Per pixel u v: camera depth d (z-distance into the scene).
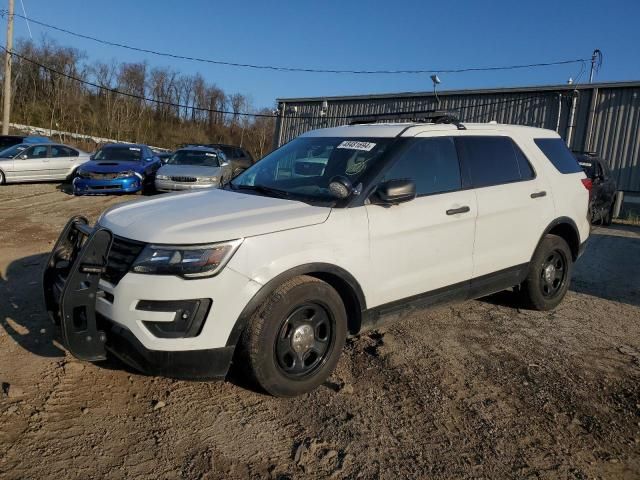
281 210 3.61
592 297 6.27
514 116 21.64
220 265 3.18
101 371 3.81
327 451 3.02
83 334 3.26
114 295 3.21
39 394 3.45
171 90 67.88
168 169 14.52
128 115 60.53
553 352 4.50
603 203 13.04
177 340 3.15
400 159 4.07
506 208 4.78
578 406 3.61
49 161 16.83
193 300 3.15
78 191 14.53
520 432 3.28
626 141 19.19
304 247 3.46
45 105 56.44
